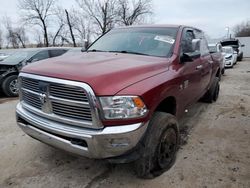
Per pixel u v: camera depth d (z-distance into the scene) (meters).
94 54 3.48
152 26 4.11
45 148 3.75
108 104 2.32
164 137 2.91
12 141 4.02
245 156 3.50
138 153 2.68
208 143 3.92
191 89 3.88
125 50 3.66
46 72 2.59
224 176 3.01
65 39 34.03
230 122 4.91
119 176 3.03
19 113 2.99
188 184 2.86
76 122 2.44
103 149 2.39
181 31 3.87
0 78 7.32
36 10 34.03
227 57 15.67
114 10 34.72
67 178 3.00
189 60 3.46
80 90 2.33
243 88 8.57
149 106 2.53
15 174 3.09
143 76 2.68
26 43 41.91
